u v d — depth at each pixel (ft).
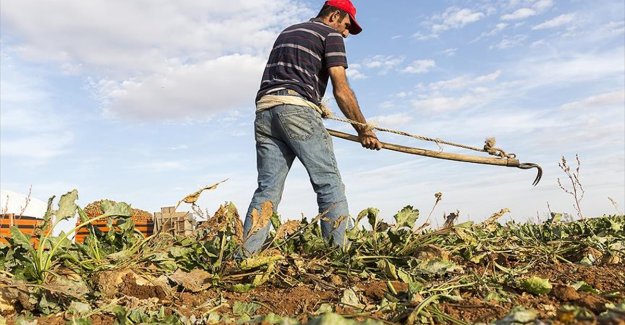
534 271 12.39
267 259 11.69
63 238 10.78
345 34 14.99
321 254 13.51
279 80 13.56
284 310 9.67
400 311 8.55
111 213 12.25
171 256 12.55
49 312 9.20
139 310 9.04
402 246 13.07
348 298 9.51
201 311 9.62
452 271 11.47
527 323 6.41
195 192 12.73
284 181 14.24
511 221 18.42
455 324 8.11
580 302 8.98
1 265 10.31
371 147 14.69
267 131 13.87
